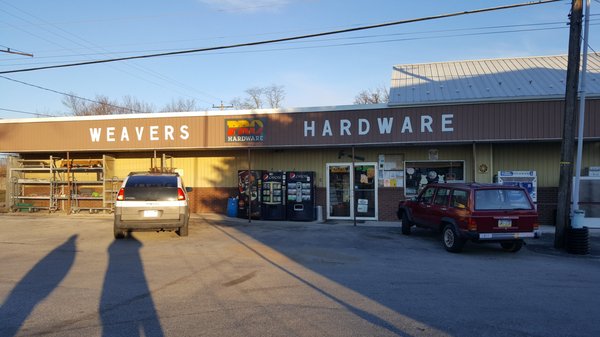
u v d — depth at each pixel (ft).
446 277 26.04
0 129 60.95
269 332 16.37
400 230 46.96
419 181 55.42
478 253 34.71
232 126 54.08
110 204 64.34
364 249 35.55
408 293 22.21
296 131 52.31
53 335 15.97
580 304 20.54
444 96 51.96
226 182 62.28
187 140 55.31
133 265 28.30
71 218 56.70
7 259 30.14
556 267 29.63
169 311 18.85
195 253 32.60
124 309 19.11
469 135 47.29
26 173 68.80
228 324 17.21
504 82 56.08
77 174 66.85
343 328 16.89
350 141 50.70
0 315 18.25
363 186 57.06
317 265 29.01
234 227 48.08
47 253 32.40
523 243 37.60
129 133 57.06
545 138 45.42
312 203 55.06
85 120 58.49
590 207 48.34
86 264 28.53
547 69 61.16
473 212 32.91
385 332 16.51
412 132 48.85
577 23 37.93
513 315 18.76
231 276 25.48
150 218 38.17
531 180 49.47
